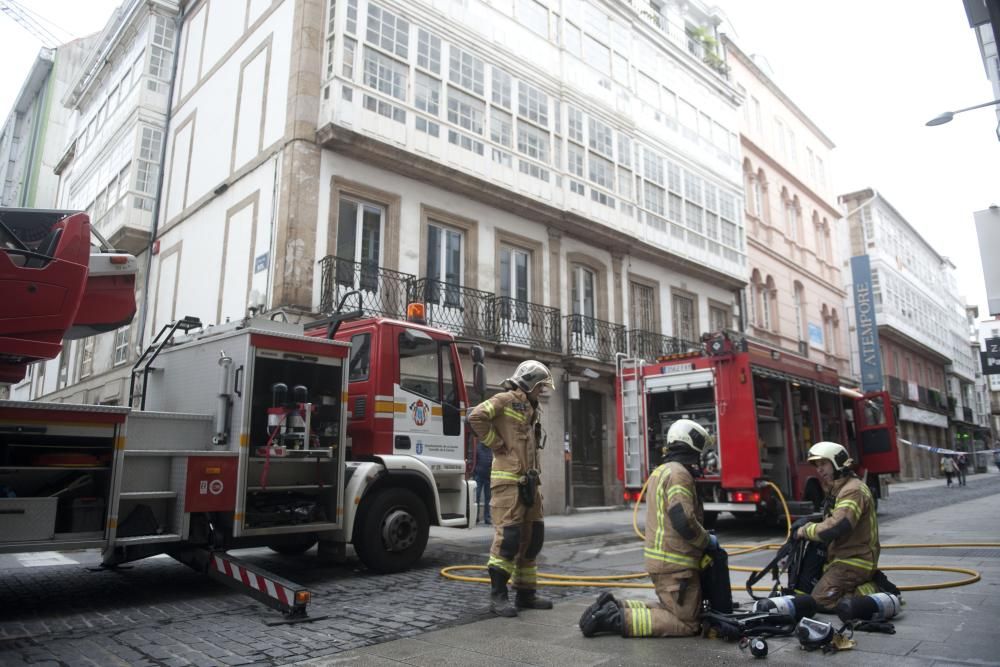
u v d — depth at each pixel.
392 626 4.88
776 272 27.41
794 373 12.20
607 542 10.50
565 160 17.84
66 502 5.18
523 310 16.64
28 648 4.39
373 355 7.63
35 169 33.97
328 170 13.55
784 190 29.39
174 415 5.96
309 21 13.79
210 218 15.86
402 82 14.60
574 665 3.82
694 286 22.56
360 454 7.47
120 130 20.09
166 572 7.34
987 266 9.25
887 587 4.98
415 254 14.69
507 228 16.70
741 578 6.92
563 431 16.84
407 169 14.52
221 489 5.95
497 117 16.44
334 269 13.11
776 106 30.08
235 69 16.12
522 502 5.26
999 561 7.42
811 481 12.05
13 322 5.50
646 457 11.95
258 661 4.07
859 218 37.00
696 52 25.38
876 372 27.86
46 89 35.38
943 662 3.68
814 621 4.03
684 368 11.60
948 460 28.52
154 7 19.20
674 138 22.03
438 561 8.19
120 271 6.74
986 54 10.53
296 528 6.42
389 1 14.59
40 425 5.07
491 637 4.50
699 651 4.00
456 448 8.19
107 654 4.25
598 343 18.30
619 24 20.61
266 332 6.38
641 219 20.02
